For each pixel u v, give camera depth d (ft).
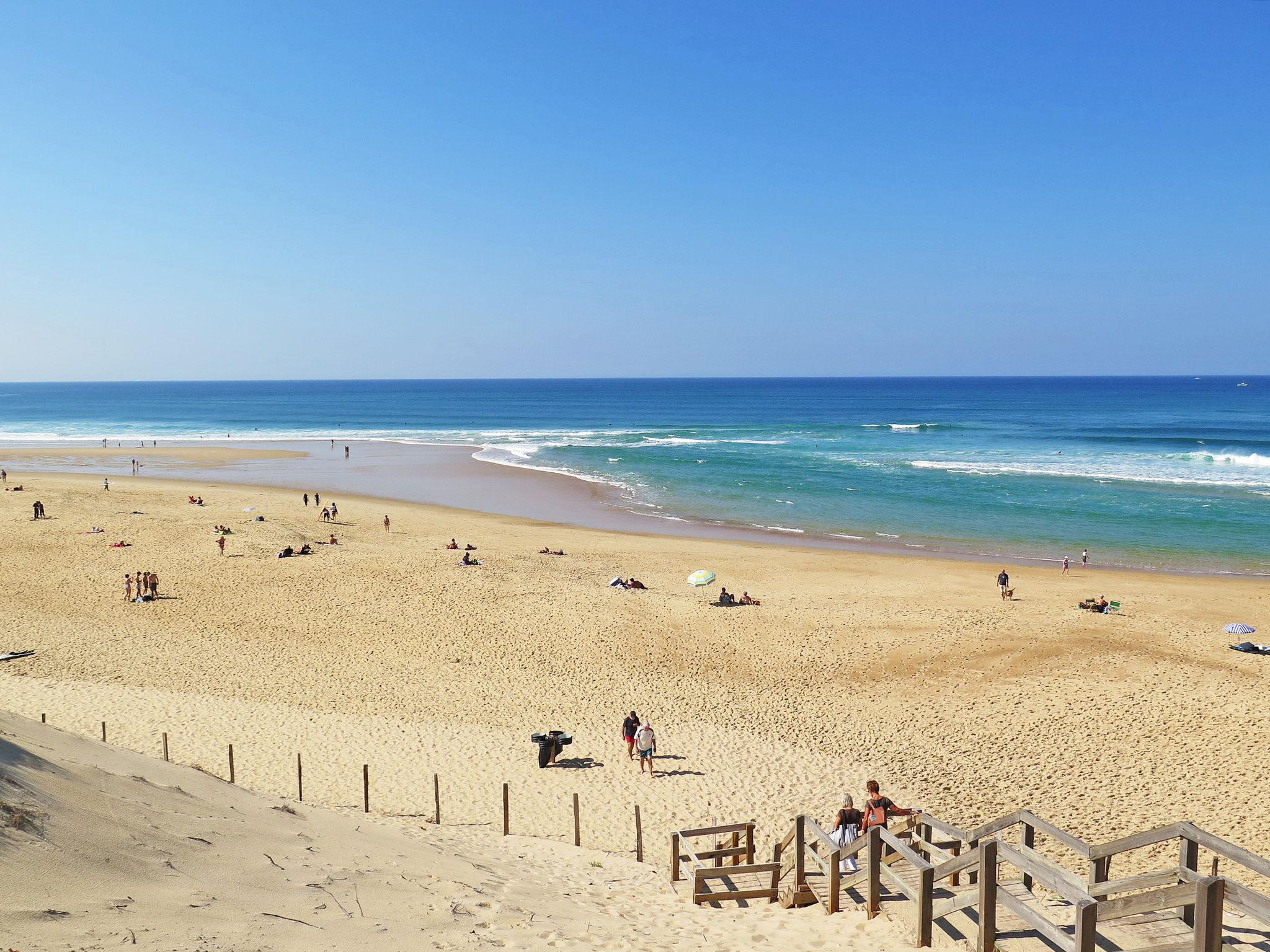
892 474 225.15
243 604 104.06
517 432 372.99
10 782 21.03
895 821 38.86
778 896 35.17
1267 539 145.69
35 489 188.44
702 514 175.83
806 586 117.60
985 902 23.91
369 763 59.67
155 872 20.84
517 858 39.68
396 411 572.92
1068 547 142.20
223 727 65.16
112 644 87.10
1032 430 361.30
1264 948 23.08
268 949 18.97
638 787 57.41
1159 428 359.66
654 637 93.81
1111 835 49.29
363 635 93.56
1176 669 79.61
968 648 88.12
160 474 229.25
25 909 16.75
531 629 96.32
